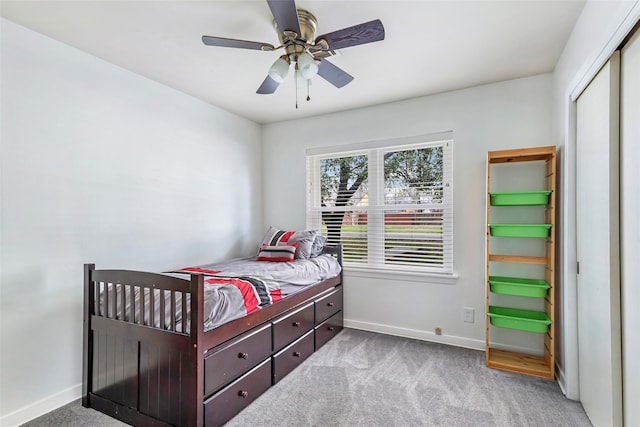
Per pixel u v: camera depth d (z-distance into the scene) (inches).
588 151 72.8
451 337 116.9
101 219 92.0
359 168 137.8
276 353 91.2
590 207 71.9
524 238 105.6
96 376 79.4
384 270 128.5
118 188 96.3
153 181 106.7
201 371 66.2
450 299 117.2
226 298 74.6
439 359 104.8
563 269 87.6
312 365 101.5
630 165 56.1
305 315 106.3
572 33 78.8
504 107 108.5
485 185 111.5
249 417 75.3
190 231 120.2
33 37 78.0
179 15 72.4
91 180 89.7
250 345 81.1
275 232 136.7
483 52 89.4
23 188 76.2
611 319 61.2
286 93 118.3
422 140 121.9
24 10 69.9
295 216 150.2
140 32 79.1
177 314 70.0
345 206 140.6
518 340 107.0
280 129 153.8
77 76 86.7
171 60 93.3
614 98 60.0
